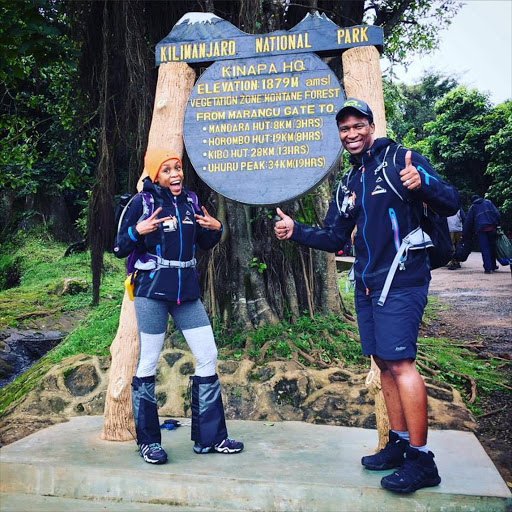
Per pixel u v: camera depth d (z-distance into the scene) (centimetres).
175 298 336
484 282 1205
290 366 520
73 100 845
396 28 887
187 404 503
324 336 597
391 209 284
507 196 2341
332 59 700
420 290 283
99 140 777
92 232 740
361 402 471
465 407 478
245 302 610
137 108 674
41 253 1848
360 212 297
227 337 589
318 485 284
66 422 426
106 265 1516
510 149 2348
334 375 513
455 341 711
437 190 268
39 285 1462
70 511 294
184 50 414
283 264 640
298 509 285
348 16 719
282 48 391
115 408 377
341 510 281
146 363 337
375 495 277
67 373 549
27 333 1038
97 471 311
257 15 589
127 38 659
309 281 654
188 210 345
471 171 2773
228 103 397
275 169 388
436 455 331
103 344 622
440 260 296
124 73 716
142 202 335
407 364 283
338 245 316
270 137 389
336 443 360
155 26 685
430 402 473
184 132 401
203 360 344
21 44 609
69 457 334
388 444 309
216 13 661
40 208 2033
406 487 272
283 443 360
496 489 278
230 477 296
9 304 1241
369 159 296
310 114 384
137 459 329
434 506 272
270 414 475
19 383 611
